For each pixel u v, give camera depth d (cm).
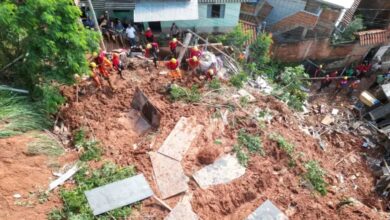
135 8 1738
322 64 2172
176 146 1123
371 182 1483
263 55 1881
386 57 2223
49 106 1112
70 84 1170
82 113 1202
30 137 1036
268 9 2127
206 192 1023
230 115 1298
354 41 2047
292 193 1113
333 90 2106
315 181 1199
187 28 1969
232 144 1182
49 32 998
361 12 2164
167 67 1491
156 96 1319
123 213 920
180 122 1203
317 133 1680
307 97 1938
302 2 2002
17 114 1059
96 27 1428
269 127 1345
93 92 1287
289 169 1195
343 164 1541
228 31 2030
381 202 1371
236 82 1503
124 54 1508
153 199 970
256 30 2050
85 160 1043
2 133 989
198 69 1491
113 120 1211
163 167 1058
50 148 1045
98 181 980
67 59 1051
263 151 1195
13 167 938
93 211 909
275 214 1013
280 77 1928
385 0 2056
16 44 1080
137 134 1194
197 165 1091
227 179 1071
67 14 1013
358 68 2139
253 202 1045
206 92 1384
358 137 1752
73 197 924
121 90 1320
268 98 1523
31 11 947
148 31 1734
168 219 938
